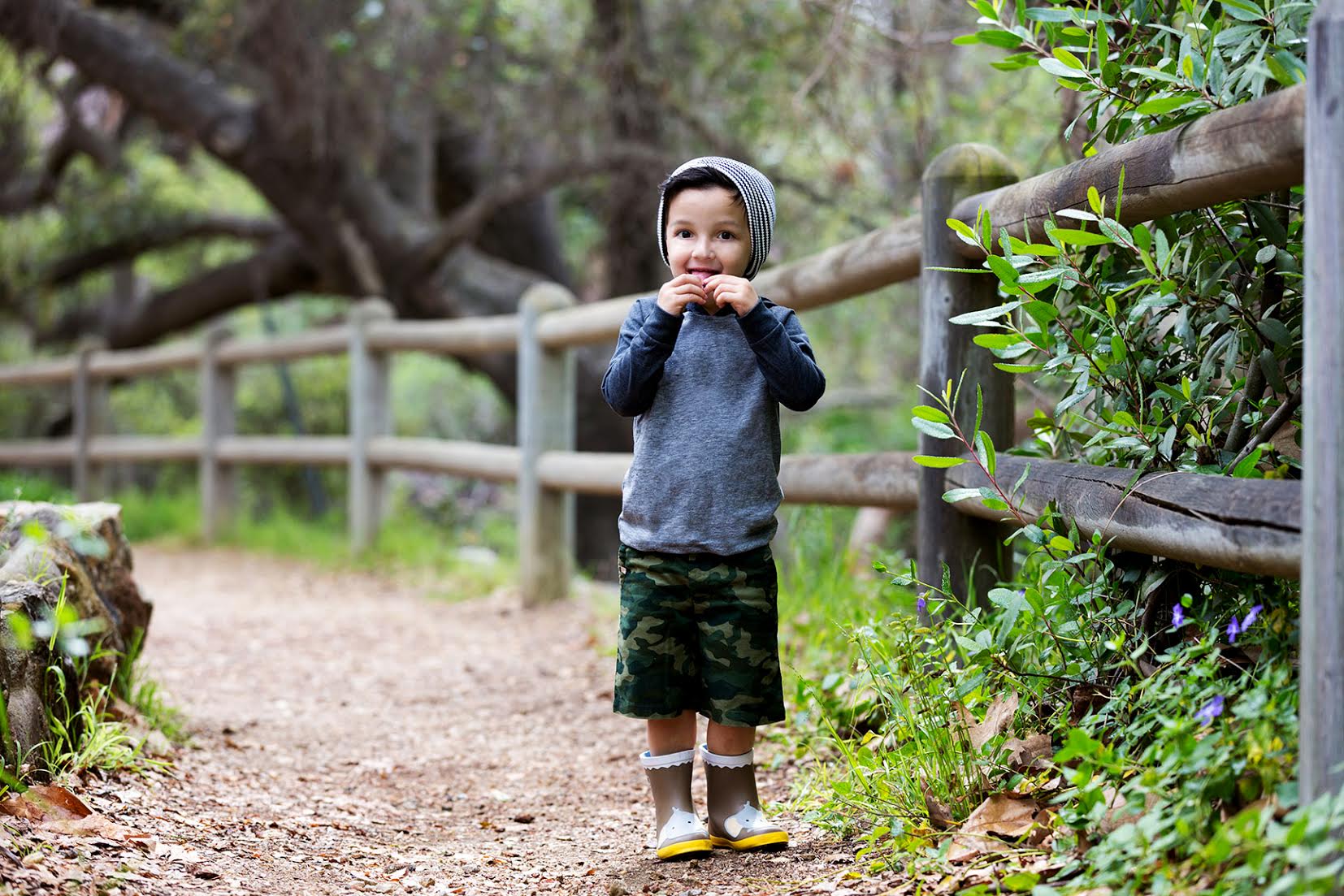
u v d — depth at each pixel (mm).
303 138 8914
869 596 3914
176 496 13133
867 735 2693
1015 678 2467
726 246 2547
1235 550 1921
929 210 3088
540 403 6145
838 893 2188
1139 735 2090
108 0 9664
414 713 4312
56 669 2717
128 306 14695
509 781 3477
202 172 14406
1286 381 2354
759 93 7797
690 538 2504
